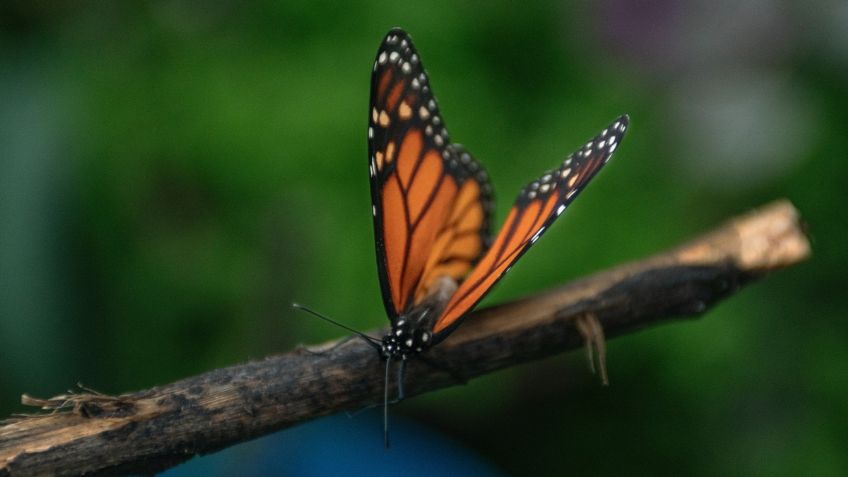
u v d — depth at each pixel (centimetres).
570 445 92
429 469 84
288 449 84
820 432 85
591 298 71
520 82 87
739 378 85
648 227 85
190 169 86
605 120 85
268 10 87
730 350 85
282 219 85
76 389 84
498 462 92
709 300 72
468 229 73
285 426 69
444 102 86
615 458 90
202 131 86
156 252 86
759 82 82
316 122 86
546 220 71
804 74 82
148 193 86
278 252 84
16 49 85
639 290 71
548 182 72
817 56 82
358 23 87
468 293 71
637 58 82
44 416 68
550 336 71
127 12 86
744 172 83
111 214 85
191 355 85
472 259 74
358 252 85
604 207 85
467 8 87
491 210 74
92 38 86
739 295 85
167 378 85
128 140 86
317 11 87
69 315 84
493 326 71
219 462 83
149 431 68
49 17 86
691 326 85
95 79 86
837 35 81
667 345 85
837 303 85
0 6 85
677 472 88
